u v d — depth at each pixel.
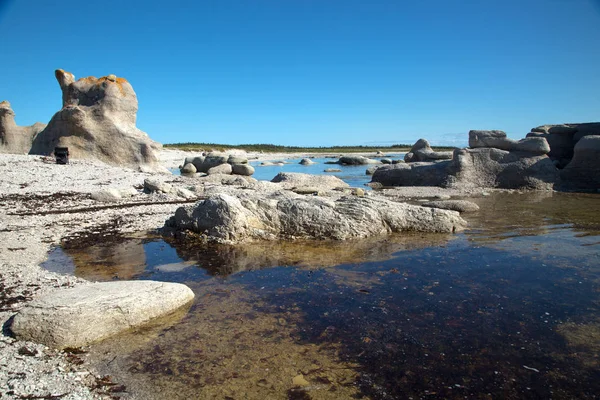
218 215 11.05
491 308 6.43
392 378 4.56
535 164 23.02
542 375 4.62
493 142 24.56
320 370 4.72
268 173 41.97
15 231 11.66
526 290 7.16
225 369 4.74
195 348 5.23
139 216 14.21
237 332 5.68
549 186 22.31
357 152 117.75
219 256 9.67
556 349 5.17
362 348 5.22
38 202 16.42
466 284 7.51
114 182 22.59
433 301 6.73
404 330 5.70
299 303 6.71
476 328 5.75
